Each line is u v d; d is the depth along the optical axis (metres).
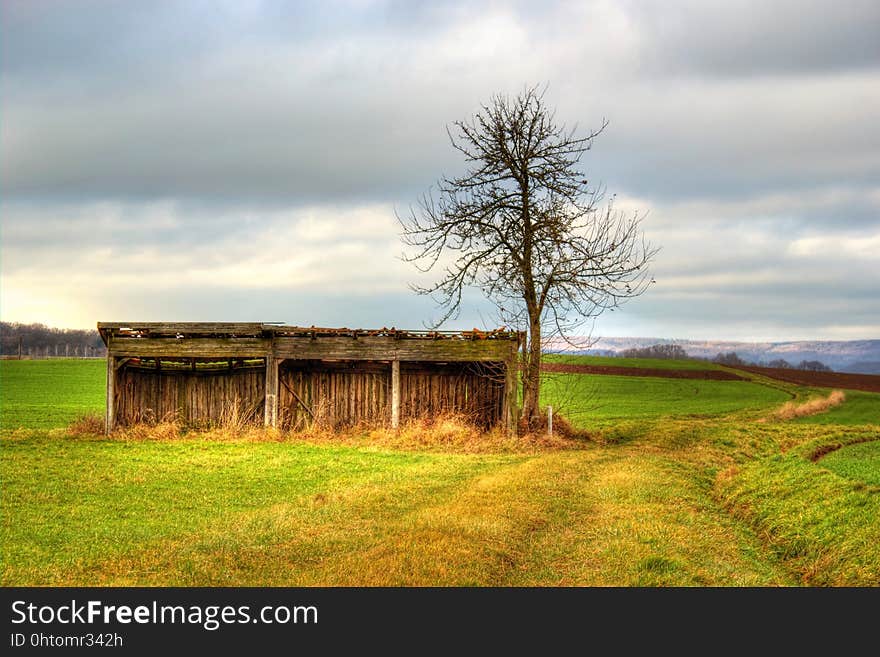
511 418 34.53
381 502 18.41
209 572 12.93
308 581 12.23
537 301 36.16
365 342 35.38
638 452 30.69
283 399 36.50
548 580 12.73
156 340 35.34
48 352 181.62
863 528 15.03
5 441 31.11
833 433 38.81
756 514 18.95
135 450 29.11
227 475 23.70
